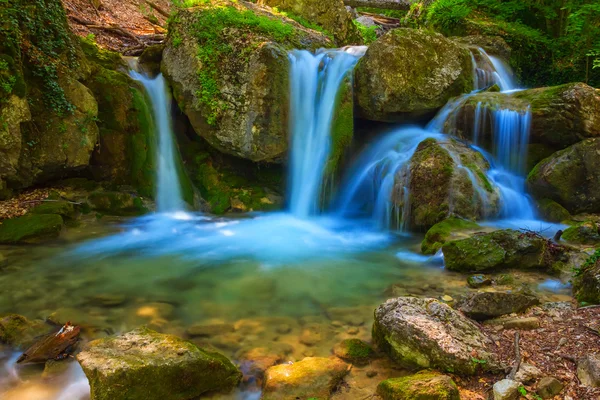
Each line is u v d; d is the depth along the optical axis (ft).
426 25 48.34
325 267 20.11
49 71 24.31
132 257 20.93
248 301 16.43
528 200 25.94
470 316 13.96
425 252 21.65
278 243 23.66
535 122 26.63
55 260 20.10
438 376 10.60
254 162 31.19
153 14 50.67
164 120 30.73
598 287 14.56
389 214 26.37
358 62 29.55
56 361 12.30
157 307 15.71
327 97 29.30
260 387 11.48
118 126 28.35
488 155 27.91
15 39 22.21
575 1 39.01
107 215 26.76
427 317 12.55
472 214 23.94
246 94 27.27
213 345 13.26
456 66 29.55
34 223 22.41
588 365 10.51
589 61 39.11
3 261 19.65
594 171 24.27
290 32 31.24
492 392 10.32
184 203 29.86
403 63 28.22
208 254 21.68
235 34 28.50
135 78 30.73
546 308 14.52
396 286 17.56
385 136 30.73
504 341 12.51
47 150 24.52
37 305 15.70
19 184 24.63
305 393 10.81
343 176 29.60
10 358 12.49
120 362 10.35
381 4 53.83
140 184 28.71
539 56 42.34
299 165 29.14
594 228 20.92
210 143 29.43
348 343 12.98
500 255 18.60
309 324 14.64
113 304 15.90
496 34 42.60
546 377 10.57
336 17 44.11
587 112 25.55
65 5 39.47
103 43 36.37
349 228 26.71
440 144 26.25
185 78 29.12
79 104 25.76
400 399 9.98
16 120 22.00
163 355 10.90
